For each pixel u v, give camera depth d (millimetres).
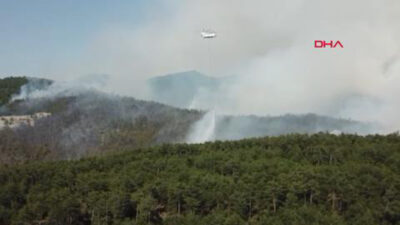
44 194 118562
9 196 120500
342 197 108062
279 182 111312
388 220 104438
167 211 112625
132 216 111312
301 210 101875
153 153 143750
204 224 100312
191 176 118812
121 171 129250
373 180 111062
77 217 111375
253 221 102125
